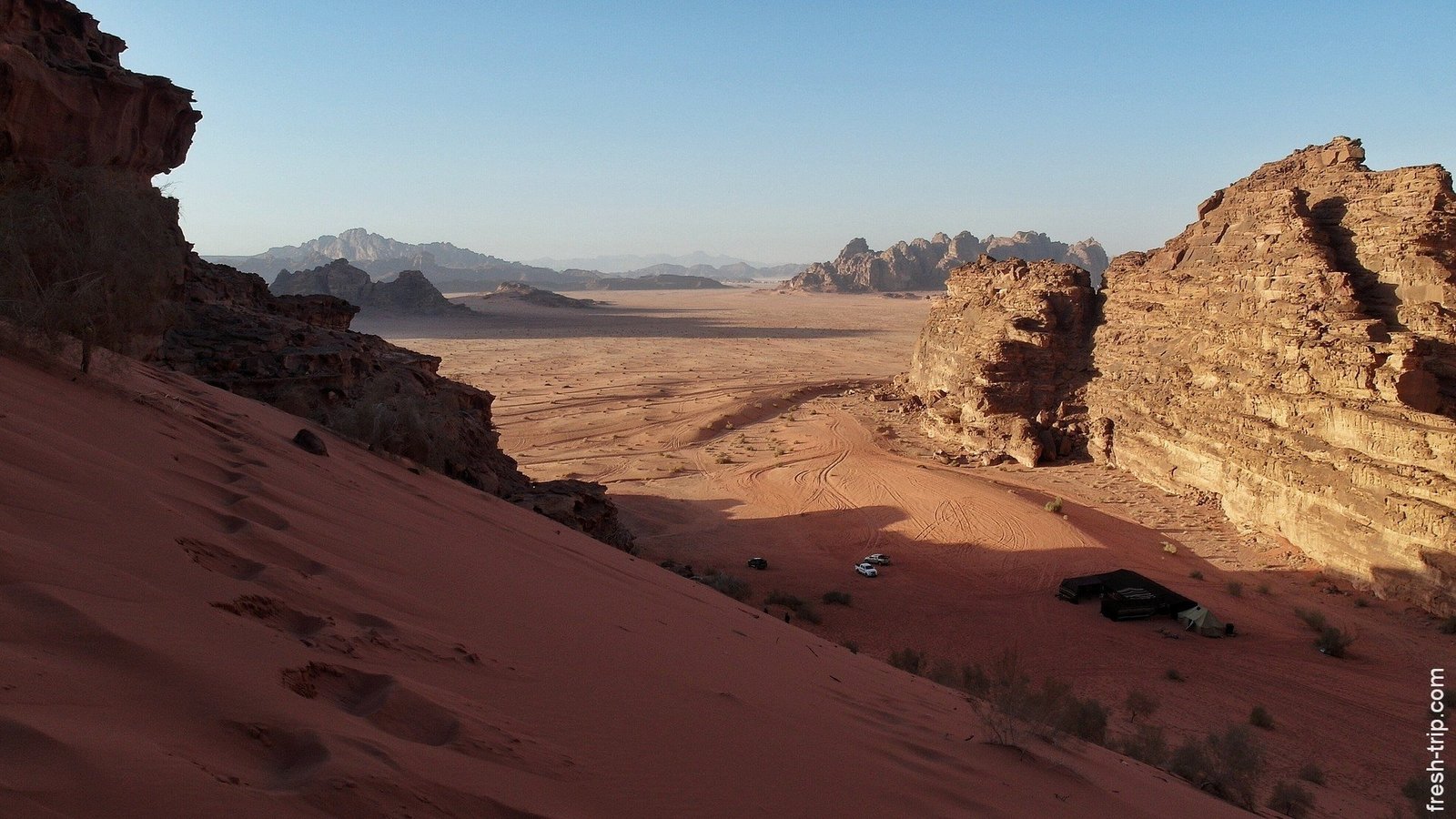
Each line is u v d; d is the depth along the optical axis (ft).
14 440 21.24
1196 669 99.14
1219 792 53.88
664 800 16.08
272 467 36.11
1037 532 158.51
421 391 116.26
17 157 59.57
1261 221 207.62
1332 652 105.70
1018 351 249.75
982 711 42.22
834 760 22.50
